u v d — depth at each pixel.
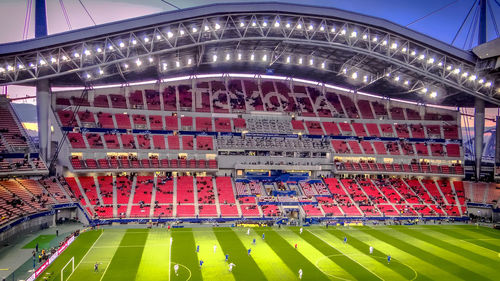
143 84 108.06
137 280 46.19
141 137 96.69
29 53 67.12
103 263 52.47
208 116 106.56
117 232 71.19
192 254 57.88
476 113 110.56
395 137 114.25
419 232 80.00
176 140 98.88
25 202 69.25
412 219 92.62
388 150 111.31
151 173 94.06
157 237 68.25
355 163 107.62
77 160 86.19
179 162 95.06
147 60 83.44
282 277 48.97
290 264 54.47
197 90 112.62
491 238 76.81
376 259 58.50
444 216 95.25
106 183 87.19
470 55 81.38
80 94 97.75
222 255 57.75
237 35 81.50
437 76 85.12
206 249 60.94
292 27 79.31
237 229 76.94
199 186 92.75
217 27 74.50
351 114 117.94
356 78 102.06
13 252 55.84
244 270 51.12
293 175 101.88
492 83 86.25
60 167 88.25
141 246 61.81
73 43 68.62
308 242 67.81
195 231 74.06
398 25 78.31
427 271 53.72
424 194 103.81
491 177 111.25
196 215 82.25
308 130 110.00
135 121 98.31
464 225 89.88
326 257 58.59
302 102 118.06
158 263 53.03
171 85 111.44
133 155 93.12
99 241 64.25
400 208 96.19
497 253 65.00
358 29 79.94
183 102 107.50
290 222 84.88
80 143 88.44
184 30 74.25
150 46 76.56
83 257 55.00
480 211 99.44
